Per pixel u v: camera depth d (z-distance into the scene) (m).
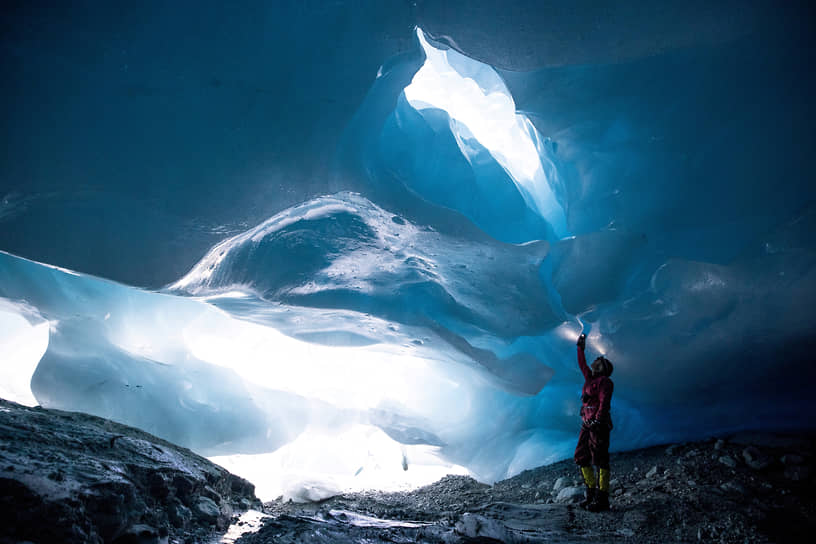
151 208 4.55
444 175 6.42
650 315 5.37
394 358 7.80
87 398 6.30
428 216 5.37
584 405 4.44
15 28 4.01
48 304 6.35
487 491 5.77
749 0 4.30
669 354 5.34
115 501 2.55
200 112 4.43
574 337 5.95
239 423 7.00
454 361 6.79
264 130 4.55
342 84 4.57
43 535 2.21
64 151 4.32
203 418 6.82
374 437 8.03
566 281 5.58
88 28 4.11
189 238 4.68
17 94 4.18
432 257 5.64
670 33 4.54
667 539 3.49
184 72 4.33
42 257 4.52
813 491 4.15
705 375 5.32
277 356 7.51
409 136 6.25
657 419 5.86
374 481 6.95
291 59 4.46
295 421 7.36
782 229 4.72
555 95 5.17
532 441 6.70
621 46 4.64
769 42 4.52
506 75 5.15
